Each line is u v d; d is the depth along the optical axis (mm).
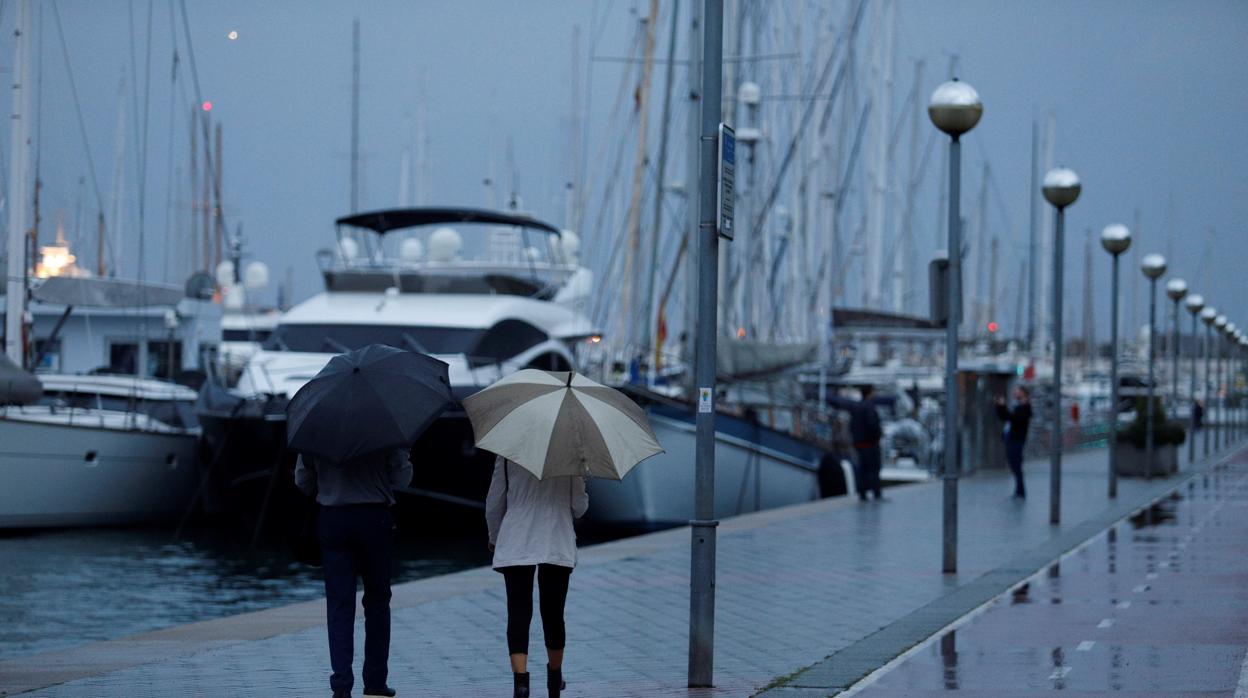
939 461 53812
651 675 14383
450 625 17703
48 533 39344
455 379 37969
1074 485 46062
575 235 58875
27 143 40625
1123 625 17359
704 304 13523
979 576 22719
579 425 11547
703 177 13484
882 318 60156
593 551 26734
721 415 40875
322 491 12164
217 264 72938
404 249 57531
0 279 41750
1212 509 36344
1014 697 12945
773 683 13820
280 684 13789
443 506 38406
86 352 51531
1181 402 126750
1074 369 128875
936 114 23234
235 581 31641
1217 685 13383
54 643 23453
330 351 39688
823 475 44312
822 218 67312
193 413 46719
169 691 13391
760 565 24422
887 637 16688
